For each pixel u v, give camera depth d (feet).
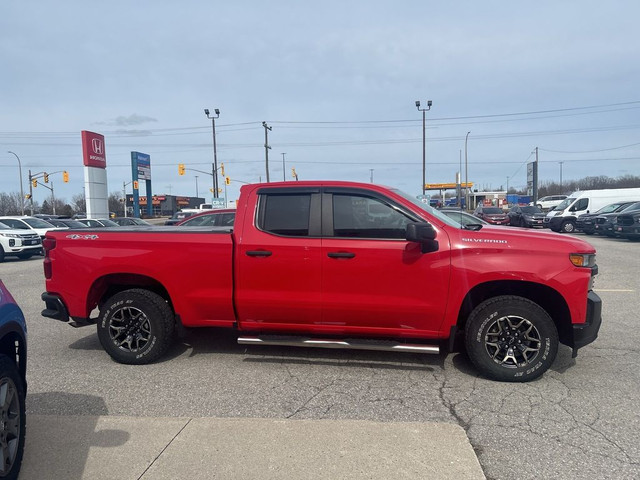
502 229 15.72
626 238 67.51
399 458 9.82
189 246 15.51
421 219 14.62
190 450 10.22
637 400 13.05
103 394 13.66
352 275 14.62
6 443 9.11
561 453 10.32
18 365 10.46
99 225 79.30
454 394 13.53
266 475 9.29
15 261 59.06
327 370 15.52
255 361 16.43
